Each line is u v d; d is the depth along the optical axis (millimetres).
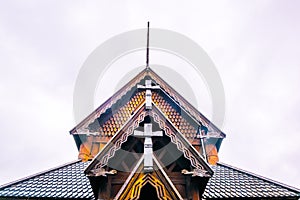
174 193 8453
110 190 9008
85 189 10680
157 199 8984
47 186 10805
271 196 10320
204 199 10094
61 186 10844
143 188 8977
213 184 11125
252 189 10734
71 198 10094
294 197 10352
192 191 8898
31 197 10086
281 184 11047
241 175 11898
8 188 10539
